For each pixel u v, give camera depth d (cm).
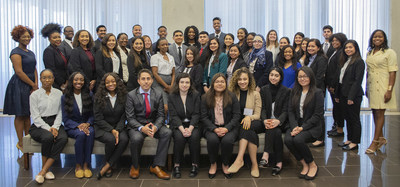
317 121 293
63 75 376
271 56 398
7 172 303
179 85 306
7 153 367
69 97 300
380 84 350
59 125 302
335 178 282
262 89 321
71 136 297
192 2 606
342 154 355
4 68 614
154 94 314
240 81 309
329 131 456
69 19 601
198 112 307
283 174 295
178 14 608
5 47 609
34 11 600
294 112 312
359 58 355
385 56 345
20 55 346
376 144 362
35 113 297
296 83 310
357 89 353
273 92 321
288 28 598
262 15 599
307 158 282
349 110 369
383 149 373
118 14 604
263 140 311
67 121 300
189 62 384
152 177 290
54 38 362
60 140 290
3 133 466
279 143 300
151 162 334
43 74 298
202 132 313
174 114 306
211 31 610
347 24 600
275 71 309
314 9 596
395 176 285
